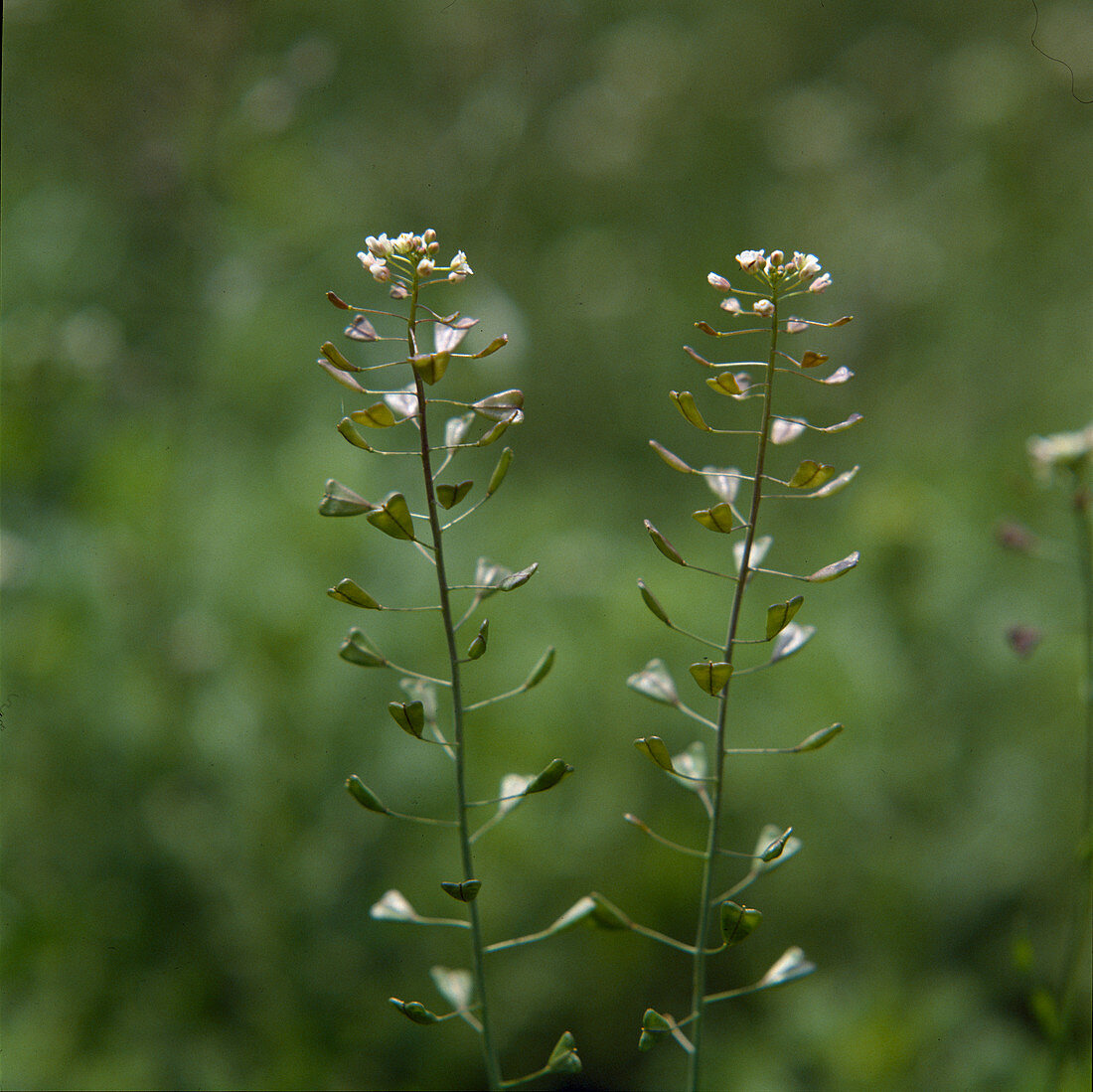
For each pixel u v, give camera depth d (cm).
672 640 128
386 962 105
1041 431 167
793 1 233
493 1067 78
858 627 121
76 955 101
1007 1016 104
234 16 136
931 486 157
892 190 206
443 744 77
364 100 181
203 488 130
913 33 225
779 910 113
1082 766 117
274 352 148
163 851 105
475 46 183
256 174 133
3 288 150
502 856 109
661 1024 77
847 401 186
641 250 214
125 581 116
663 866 112
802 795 118
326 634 115
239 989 104
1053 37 183
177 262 145
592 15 218
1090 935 107
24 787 108
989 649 122
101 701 110
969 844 111
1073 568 135
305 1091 96
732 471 76
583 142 208
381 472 142
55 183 158
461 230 183
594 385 195
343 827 107
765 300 76
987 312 182
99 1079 94
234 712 108
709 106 225
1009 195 185
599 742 120
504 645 127
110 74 151
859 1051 95
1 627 111
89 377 121
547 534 152
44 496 122
